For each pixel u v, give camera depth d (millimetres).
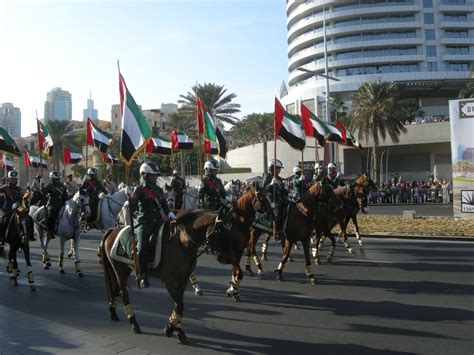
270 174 11109
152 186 7352
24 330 7340
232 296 9320
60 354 6227
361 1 81812
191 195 14227
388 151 59156
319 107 74062
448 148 58375
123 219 12500
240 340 6723
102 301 9367
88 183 13547
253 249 11258
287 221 10430
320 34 82625
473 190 21812
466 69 79688
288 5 93812
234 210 9211
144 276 7105
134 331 7188
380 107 46875
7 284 11078
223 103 50719
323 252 14695
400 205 36500
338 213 13523
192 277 9672
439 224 20297
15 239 10836
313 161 51281
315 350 6238
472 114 21766
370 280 10516
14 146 16078
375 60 78500
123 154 8172
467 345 6293
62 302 9297
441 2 80500
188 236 6883
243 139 79500
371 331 6973
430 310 8023
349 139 20156
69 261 14297
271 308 8422
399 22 79312
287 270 11938
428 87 68812
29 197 16297
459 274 10922
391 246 15500
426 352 6059
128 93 8453
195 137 55438
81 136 63500
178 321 6750
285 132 12789
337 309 8242
